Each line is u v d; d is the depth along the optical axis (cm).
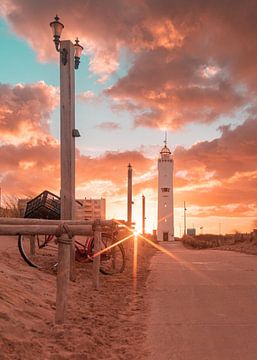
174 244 5809
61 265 627
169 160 7838
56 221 850
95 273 989
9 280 773
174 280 1198
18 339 520
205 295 949
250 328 654
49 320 640
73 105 1117
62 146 1100
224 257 2214
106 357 520
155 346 567
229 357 520
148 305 839
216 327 662
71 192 1095
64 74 1104
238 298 909
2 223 712
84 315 712
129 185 2970
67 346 535
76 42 1130
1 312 582
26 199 1681
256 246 3073
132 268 1487
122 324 683
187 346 565
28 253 1177
